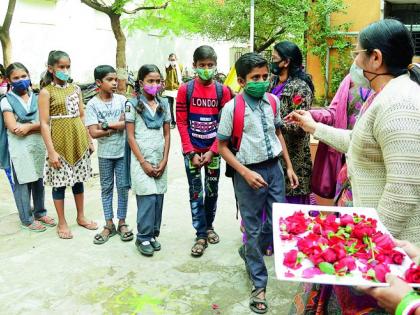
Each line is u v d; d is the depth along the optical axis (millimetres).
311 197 3709
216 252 3658
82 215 4191
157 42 17594
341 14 7879
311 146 4074
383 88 1762
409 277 1391
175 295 3031
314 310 1971
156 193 3525
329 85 8031
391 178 1656
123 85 8227
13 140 3957
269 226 3004
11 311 2832
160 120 3521
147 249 3588
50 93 3740
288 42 3297
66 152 3846
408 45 1757
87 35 15078
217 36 12383
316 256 1478
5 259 3525
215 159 3645
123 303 2932
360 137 1814
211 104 3512
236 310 2861
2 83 4617
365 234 1608
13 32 12734
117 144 3840
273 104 2939
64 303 2926
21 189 4055
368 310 1709
